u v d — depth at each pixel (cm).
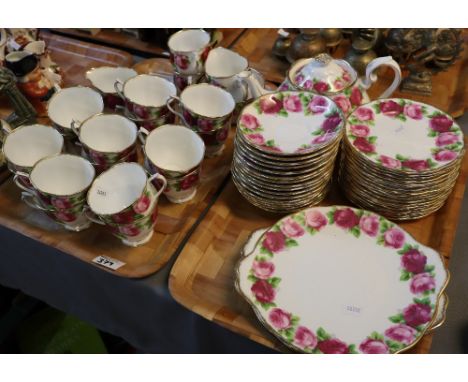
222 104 92
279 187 76
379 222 74
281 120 79
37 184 78
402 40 114
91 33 141
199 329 74
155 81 98
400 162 75
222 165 94
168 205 86
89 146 83
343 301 67
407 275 69
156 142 85
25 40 117
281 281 68
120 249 79
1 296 125
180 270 74
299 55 118
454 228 79
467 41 132
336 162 92
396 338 62
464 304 75
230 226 83
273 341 65
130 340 92
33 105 105
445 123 82
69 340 118
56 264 84
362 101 88
